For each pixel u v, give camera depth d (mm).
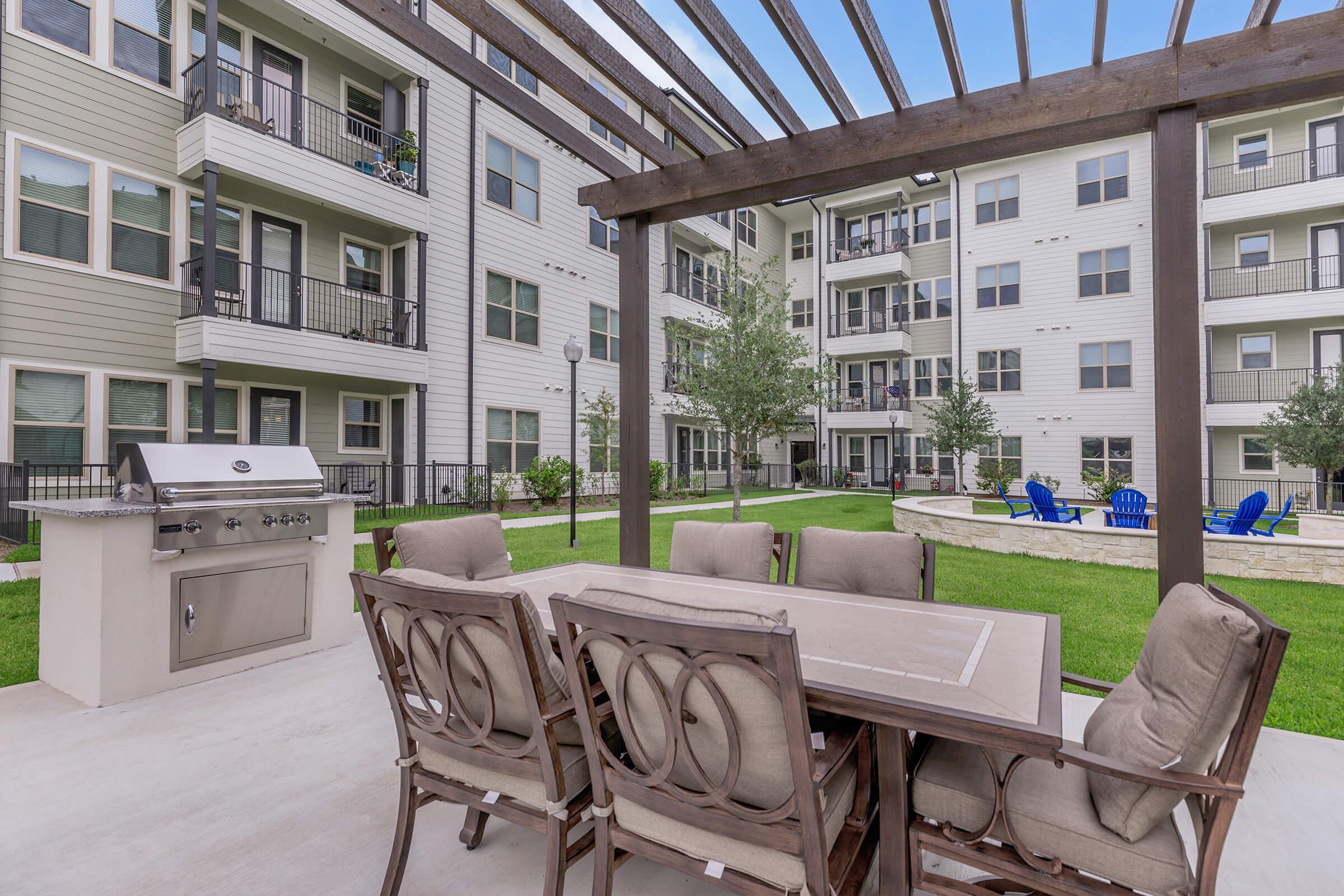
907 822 1542
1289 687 3227
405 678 1849
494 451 11781
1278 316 12523
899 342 17656
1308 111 12906
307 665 3453
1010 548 7340
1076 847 1376
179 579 3123
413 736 1676
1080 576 5898
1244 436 13500
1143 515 8969
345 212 9438
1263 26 2582
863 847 1644
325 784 2285
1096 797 1430
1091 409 15258
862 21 2684
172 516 3062
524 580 2764
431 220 10664
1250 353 13516
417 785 1692
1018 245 16188
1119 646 3775
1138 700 1459
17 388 7172
